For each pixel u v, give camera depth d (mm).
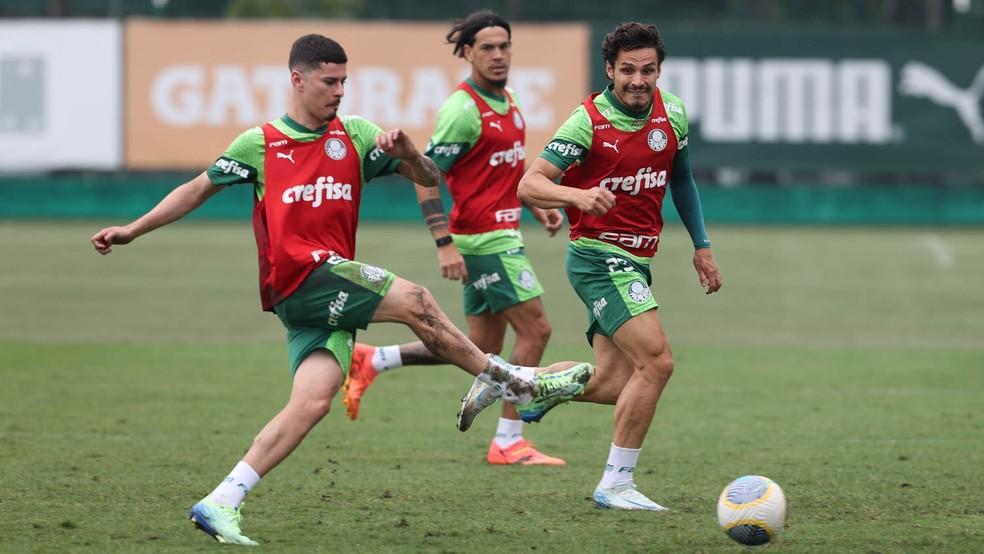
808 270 68625
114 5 130250
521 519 22000
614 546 20109
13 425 30688
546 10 138500
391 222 95688
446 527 21359
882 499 23656
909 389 36844
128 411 32656
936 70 91875
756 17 140750
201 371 39156
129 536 20500
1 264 68688
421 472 26125
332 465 26766
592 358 42219
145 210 96562
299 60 20547
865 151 92375
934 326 50438
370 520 21859
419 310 20406
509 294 28125
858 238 85875
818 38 92062
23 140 94125
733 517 19875
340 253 21000
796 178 104250
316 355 20625
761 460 27375
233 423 31172
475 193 28078
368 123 21391
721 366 40938
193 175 97188
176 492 23859
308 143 20781
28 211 97062
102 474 25406
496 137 27906
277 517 22047
